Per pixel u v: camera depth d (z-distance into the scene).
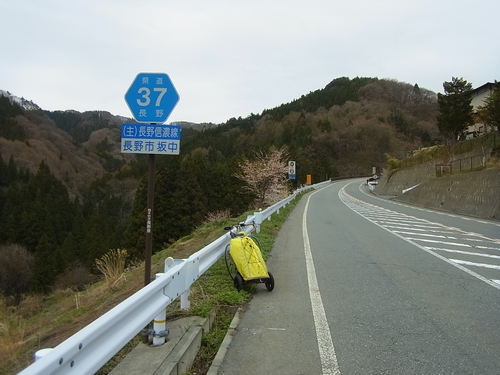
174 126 4.79
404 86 115.12
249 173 37.59
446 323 4.54
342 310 4.97
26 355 4.50
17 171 57.12
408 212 21.33
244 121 117.50
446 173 30.30
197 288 5.50
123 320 2.70
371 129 94.25
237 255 5.69
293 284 6.20
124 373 2.97
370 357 3.65
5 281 29.47
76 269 28.97
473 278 6.66
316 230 12.90
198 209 32.47
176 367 3.14
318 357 3.65
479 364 3.51
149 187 4.89
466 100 38.44
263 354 3.72
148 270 4.89
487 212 20.11
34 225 39.03
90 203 55.50
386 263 7.78
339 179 82.00
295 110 116.69
